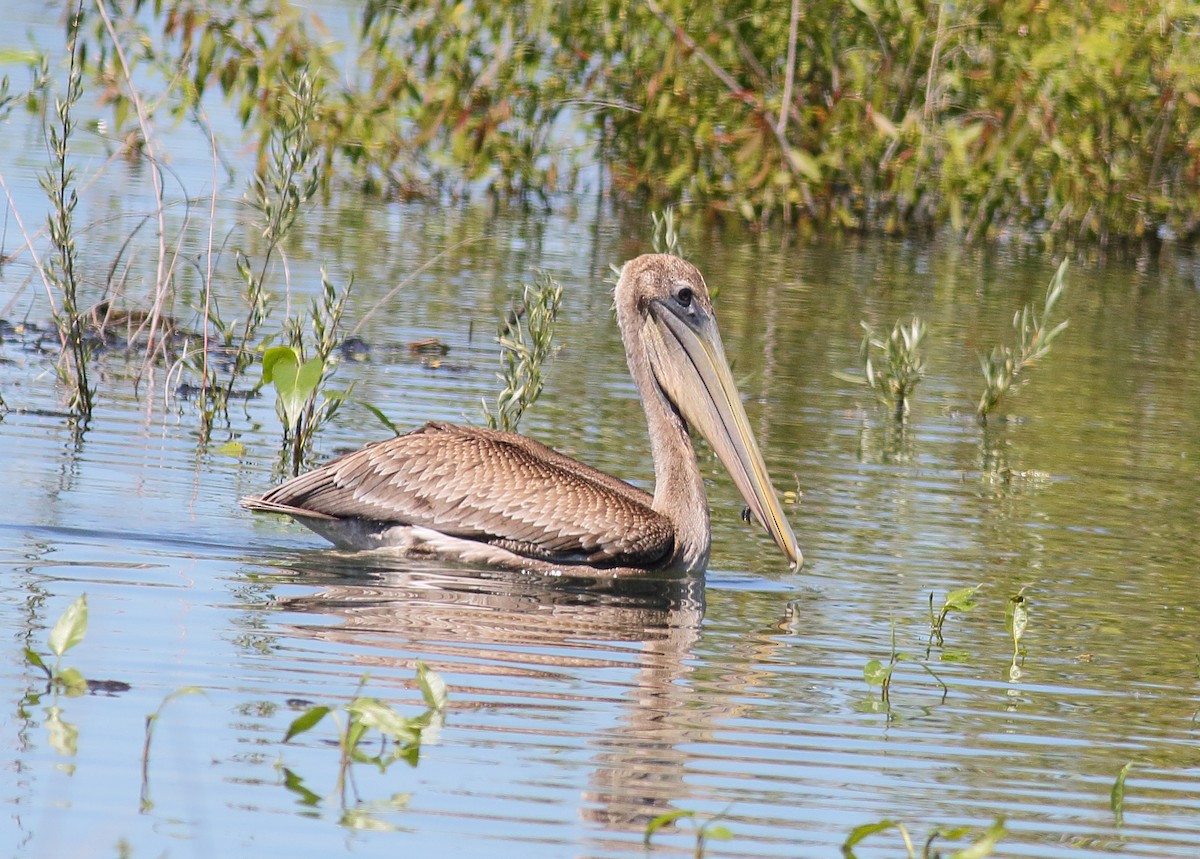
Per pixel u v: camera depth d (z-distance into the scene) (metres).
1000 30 28.52
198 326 17.31
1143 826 7.11
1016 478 13.97
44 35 32.38
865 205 30.53
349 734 7.08
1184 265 28.52
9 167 24.44
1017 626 9.49
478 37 28.94
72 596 9.29
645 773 7.32
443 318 18.80
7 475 11.70
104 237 21.27
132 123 27.88
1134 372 18.98
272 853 6.22
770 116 27.69
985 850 6.30
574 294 20.92
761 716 8.22
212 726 7.48
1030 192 30.42
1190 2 28.28
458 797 6.89
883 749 7.87
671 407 11.52
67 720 7.41
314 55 26.88
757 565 11.38
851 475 13.73
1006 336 20.45
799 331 19.73
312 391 13.02
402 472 11.05
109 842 6.20
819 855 6.57
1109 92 28.19
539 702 8.16
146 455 12.67
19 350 15.96
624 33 29.33
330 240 23.39
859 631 9.88
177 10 26.38
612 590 10.59
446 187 29.97
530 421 14.58
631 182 30.12
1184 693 9.03
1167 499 13.52
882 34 29.67
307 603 9.61
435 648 8.92
